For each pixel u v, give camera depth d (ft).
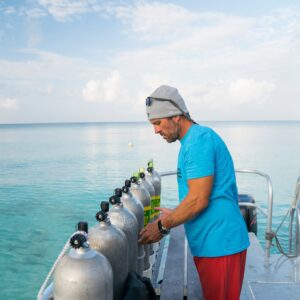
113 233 8.11
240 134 465.88
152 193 13.32
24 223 69.41
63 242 58.80
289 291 11.15
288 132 538.88
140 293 7.89
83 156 193.98
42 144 304.30
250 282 11.74
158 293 11.38
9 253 54.34
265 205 73.00
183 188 8.21
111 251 7.98
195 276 10.94
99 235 8.00
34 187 106.22
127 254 8.43
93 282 6.45
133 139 382.42
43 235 62.23
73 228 65.67
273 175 116.16
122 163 159.43
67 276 6.47
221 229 7.97
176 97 7.97
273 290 11.23
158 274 13.25
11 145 293.02
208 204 7.89
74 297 6.44
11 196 94.58
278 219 60.49
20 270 48.47
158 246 15.29
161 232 8.03
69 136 470.39
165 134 8.19
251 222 18.52
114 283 8.11
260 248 14.96
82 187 104.68
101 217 8.17
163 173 15.67
